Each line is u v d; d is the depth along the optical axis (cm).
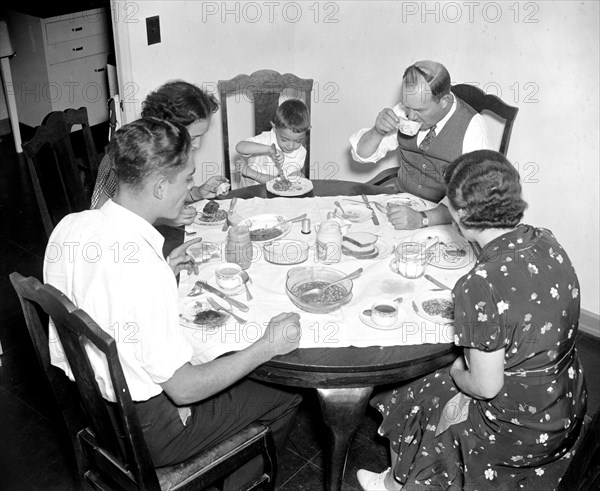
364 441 237
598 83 262
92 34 477
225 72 343
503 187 158
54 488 219
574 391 174
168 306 150
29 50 464
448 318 177
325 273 191
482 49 293
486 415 171
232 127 365
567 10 262
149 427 163
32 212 393
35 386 261
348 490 219
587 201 283
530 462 172
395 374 166
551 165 289
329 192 249
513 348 160
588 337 295
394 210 221
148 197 154
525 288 157
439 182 251
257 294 186
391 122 242
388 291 188
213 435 174
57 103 477
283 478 223
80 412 180
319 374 164
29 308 152
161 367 149
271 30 350
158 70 314
